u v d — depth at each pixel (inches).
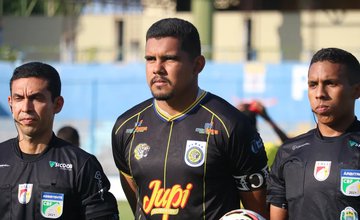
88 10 1786.4
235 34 1640.0
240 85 1226.6
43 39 1713.8
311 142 264.1
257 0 1772.9
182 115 267.4
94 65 1296.8
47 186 261.0
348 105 259.4
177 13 1733.5
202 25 1443.2
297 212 259.8
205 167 259.6
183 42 258.8
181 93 262.4
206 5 1441.9
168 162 262.4
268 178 274.8
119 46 1715.1
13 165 266.2
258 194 273.6
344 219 249.9
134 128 273.7
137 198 278.5
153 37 260.5
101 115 1280.8
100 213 262.4
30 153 267.3
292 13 1616.6
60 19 1712.6
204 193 259.9
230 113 267.3
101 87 1283.2
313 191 255.6
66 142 273.9
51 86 268.7
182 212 259.4
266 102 1217.4
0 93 1293.1
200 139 262.4
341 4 1758.1
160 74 257.6
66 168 263.3
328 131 262.7
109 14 1718.8
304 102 1209.4
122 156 279.9
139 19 1712.6
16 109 266.1
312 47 1605.6
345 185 251.0
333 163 254.8
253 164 268.8
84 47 1718.8
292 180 262.5
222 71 1230.3
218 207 262.8
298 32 1614.2
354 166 251.9
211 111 267.0
